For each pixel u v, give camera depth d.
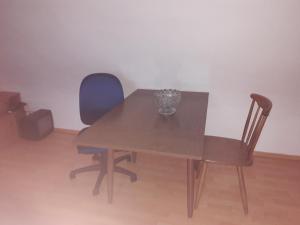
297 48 2.18
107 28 2.58
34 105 3.24
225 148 1.89
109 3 2.47
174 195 2.04
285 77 2.30
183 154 1.30
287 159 2.55
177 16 2.34
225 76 2.43
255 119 1.97
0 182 2.21
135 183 2.19
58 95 3.08
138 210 1.87
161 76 2.60
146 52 2.55
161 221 1.77
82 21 2.62
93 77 2.22
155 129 1.60
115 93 2.23
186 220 1.77
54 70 2.96
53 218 1.80
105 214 1.83
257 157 2.60
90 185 2.17
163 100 1.84
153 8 2.37
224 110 2.55
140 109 1.95
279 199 1.98
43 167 2.45
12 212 1.86
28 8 2.74
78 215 1.83
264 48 2.25
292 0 2.05
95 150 1.92
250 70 2.35
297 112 2.38
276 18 2.13
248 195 2.03
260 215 1.82
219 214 1.83
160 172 2.36
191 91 2.48
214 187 2.14
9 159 2.60
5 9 2.82
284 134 2.49
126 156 2.46
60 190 2.10
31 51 2.95
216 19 2.26
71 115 3.14
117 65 2.70
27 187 2.14
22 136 3.03
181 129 1.59
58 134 3.18
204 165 1.84
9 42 2.99
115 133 1.55
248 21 2.20
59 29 2.74
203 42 2.36
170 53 2.49
